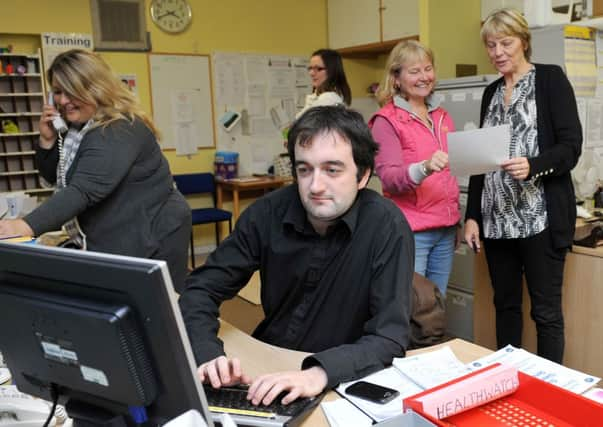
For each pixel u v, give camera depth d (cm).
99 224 196
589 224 239
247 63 539
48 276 78
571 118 197
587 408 90
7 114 428
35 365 84
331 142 121
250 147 553
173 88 507
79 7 458
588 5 267
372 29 523
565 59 247
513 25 200
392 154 218
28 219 175
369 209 135
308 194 124
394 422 86
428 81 219
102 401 81
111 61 476
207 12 514
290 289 140
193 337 125
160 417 78
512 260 222
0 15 430
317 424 100
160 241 205
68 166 208
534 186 205
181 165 520
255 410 101
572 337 239
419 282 163
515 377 99
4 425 102
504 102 213
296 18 561
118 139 187
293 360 128
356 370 113
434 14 318
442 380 112
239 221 146
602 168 270
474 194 228
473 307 288
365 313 136
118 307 72
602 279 224
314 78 317
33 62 441
